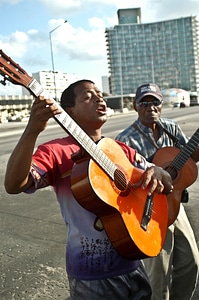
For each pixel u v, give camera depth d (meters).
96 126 2.03
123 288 1.89
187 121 21.42
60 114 1.64
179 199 2.66
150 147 2.83
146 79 111.56
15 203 6.15
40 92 1.60
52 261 3.84
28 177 1.73
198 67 111.19
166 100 78.56
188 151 2.77
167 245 2.55
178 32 110.00
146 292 2.01
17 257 3.97
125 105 71.81
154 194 2.21
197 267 2.69
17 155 1.62
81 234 1.86
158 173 2.20
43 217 5.28
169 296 2.66
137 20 122.06
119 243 1.85
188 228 2.71
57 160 1.88
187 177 2.76
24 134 1.61
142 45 110.00
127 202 1.96
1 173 8.89
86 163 1.80
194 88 111.38
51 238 4.45
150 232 2.07
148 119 2.83
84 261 1.86
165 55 111.69
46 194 6.64
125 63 108.88
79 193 1.78
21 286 3.37
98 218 1.85
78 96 1.98
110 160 1.94
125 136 2.83
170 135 2.96
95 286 1.85
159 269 2.53
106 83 112.75
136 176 2.14
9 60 1.53
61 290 3.28
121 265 1.90
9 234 4.64
